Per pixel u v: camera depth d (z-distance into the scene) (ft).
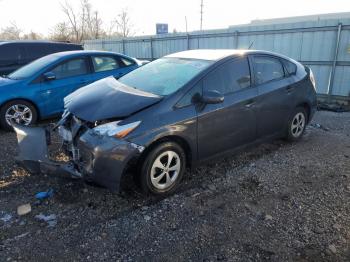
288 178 12.94
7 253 8.48
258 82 14.24
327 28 28.58
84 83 21.58
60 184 12.17
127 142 10.14
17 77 20.33
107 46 55.62
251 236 9.24
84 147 10.53
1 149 16.12
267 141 15.47
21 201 11.06
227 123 12.78
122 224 9.79
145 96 11.35
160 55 45.55
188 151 12.09
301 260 8.30
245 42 34.65
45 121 21.63
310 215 10.28
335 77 29.09
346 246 8.80
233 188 12.09
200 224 9.80
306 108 17.40
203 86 12.13
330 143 17.35
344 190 11.96
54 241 9.00
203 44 38.99
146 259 8.32
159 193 11.42
